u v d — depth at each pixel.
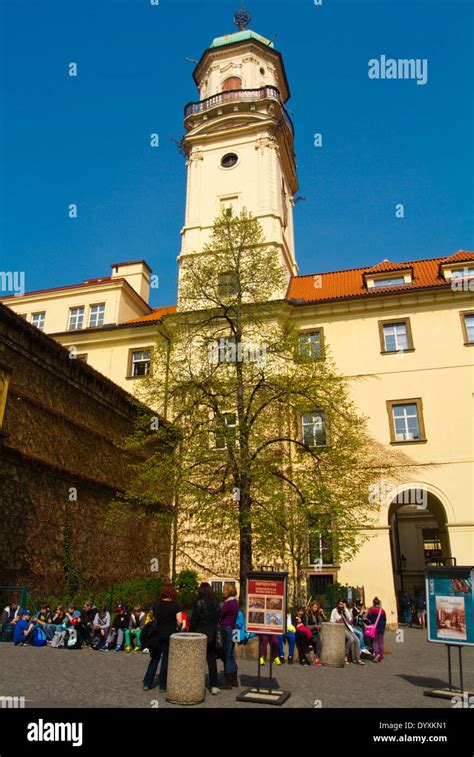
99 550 19.23
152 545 23.58
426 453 23.33
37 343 17.00
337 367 25.61
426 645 16.86
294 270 34.69
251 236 19.36
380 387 24.88
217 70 36.44
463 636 8.53
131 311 34.56
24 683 8.08
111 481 20.81
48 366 17.53
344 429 19.17
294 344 18.44
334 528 16.08
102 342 30.33
